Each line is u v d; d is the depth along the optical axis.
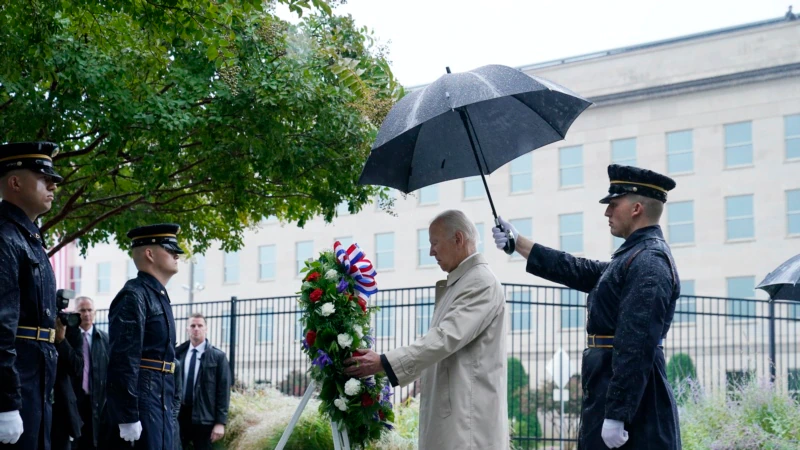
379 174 5.42
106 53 8.65
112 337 6.16
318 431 10.52
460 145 5.64
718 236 34.66
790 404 12.80
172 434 6.41
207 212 11.60
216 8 7.52
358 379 5.46
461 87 4.84
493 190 37.84
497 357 5.18
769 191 34.03
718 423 12.41
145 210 11.16
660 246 4.92
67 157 9.47
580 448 4.96
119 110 8.45
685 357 21.22
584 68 36.84
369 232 39.94
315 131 9.45
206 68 9.08
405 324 28.00
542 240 36.88
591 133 36.56
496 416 5.09
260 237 42.72
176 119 8.62
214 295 43.34
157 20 7.48
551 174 37.12
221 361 10.33
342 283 5.55
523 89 4.84
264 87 8.95
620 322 4.76
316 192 9.99
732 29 34.94
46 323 4.98
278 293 41.94
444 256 5.29
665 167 35.56
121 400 6.03
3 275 4.67
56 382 7.85
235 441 11.23
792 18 34.25
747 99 34.53
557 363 17.77
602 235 36.00
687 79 35.28
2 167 4.99
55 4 7.46
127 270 46.75
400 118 4.94
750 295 33.94
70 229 11.62
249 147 8.99
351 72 9.44
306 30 9.76
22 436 4.80
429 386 5.24
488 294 5.14
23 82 8.05
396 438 10.20
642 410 4.78
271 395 12.75
